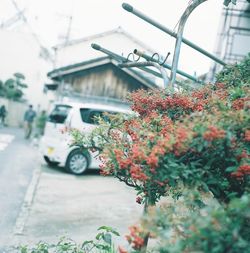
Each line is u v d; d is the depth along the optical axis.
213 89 4.11
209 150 2.45
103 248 3.67
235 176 2.49
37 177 8.60
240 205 1.62
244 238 1.88
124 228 5.50
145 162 2.46
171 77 4.41
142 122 3.05
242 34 9.05
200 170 2.41
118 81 15.20
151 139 2.53
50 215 5.91
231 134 2.25
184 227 1.86
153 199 2.85
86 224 5.61
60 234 5.09
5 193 6.97
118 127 3.38
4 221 5.46
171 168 2.34
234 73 4.26
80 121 9.27
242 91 2.93
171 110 3.47
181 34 4.38
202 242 1.68
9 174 8.63
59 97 15.00
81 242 4.79
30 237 4.89
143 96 3.78
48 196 7.06
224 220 1.67
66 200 6.91
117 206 6.77
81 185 8.31
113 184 8.70
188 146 2.29
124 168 2.62
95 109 9.53
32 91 29.16
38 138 17.47
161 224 1.85
